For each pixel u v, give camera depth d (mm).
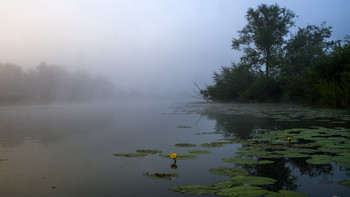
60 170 2736
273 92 20062
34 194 2043
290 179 2332
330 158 3018
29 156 3408
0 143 4398
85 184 2275
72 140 4664
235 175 2443
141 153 3510
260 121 7523
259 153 3375
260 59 23312
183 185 2209
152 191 2076
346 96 11562
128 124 7199
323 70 13641
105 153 3561
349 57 12820
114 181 2354
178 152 3582
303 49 19922
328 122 6805
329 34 22031
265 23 23500
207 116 9664
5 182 2348
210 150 3676
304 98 15875
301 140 4262
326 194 1969
